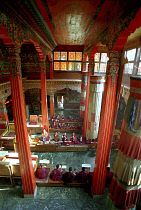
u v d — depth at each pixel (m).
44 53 11.46
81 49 16.72
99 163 6.39
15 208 6.42
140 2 3.09
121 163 3.88
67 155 11.30
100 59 15.77
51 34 9.43
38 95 22.73
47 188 7.53
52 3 4.18
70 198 6.96
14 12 4.37
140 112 3.20
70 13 5.12
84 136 12.96
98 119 11.15
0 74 12.56
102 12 4.87
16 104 5.56
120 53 5.23
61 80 16.97
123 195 3.88
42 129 14.15
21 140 6.02
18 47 5.18
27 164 6.36
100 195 6.95
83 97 16.47
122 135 3.74
